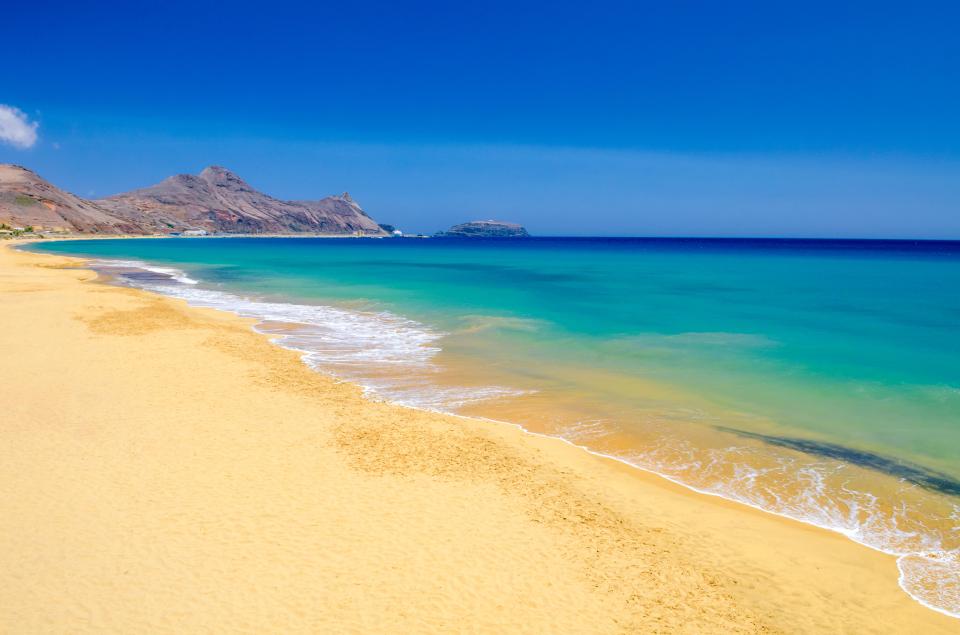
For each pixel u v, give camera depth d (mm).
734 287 42781
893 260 86125
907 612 6910
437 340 22188
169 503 8602
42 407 12648
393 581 6941
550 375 17141
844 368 17656
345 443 11281
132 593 6531
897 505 9531
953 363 18188
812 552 8125
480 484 9711
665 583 7227
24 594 6445
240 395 14172
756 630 6473
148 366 16438
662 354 19688
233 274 54750
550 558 7602
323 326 25062
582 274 57031
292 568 7102
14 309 25203
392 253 115375
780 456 11430
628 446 11914
